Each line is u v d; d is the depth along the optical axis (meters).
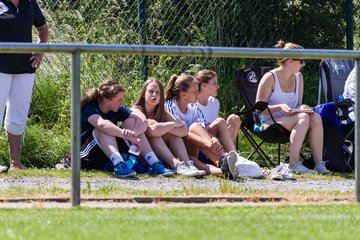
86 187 25.94
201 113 33.25
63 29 40.16
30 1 31.23
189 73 35.62
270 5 44.69
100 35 40.59
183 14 42.41
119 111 31.16
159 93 31.45
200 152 32.22
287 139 33.66
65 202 21.92
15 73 30.95
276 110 33.53
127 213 19.00
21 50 19.52
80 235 15.28
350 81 35.53
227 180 29.22
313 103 43.88
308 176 31.30
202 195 23.11
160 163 30.17
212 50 20.33
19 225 16.78
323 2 46.25
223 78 42.19
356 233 16.28
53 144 36.19
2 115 31.02
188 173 29.88
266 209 20.25
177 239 14.82
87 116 30.69
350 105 33.25
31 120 38.06
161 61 40.91
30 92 31.52
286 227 16.83
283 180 30.08
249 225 17.00
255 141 38.19
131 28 40.88
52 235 15.34
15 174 29.12
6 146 34.91
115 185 26.61
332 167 33.25
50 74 39.09
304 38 45.84
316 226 17.11
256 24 44.22
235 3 43.56
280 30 45.09
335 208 20.69
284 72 34.12
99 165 30.89
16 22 30.55
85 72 39.12
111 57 39.50
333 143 33.41
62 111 38.34
